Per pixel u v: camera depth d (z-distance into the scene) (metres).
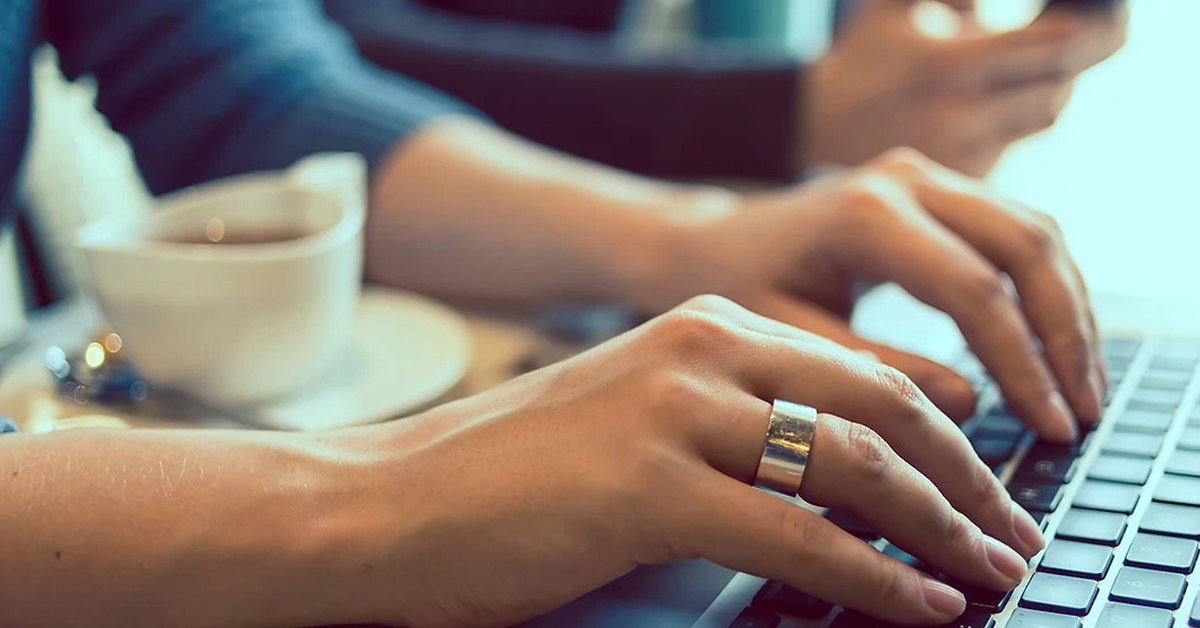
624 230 0.72
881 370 0.48
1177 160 1.21
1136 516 0.50
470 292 0.75
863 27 0.90
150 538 0.49
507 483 0.47
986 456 0.54
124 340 0.62
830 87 0.91
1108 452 0.54
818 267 0.64
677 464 0.46
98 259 0.60
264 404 0.62
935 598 0.46
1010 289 0.62
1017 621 0.46
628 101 0.96
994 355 0.57
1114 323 0.64
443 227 0.75
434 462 0.49
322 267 0.61
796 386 0.48
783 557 0.46
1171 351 0.61
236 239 0.66
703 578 0.50
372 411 0.60
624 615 0.48
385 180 0.77
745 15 1.68
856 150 0.92
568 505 0.47
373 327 0.67
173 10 0.82
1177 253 0.93
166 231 0.65
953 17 0.93
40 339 0.69
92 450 0.51
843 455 0.46
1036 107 0.89
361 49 1.02
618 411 0.47
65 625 0.49
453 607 0.48
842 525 0.50
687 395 0.47
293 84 0.82
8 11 0.72
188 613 0.49
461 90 1.00
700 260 0.69
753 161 0.94
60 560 0.49
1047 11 0.84
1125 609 0.46
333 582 0.48
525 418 0.48
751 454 0.47
